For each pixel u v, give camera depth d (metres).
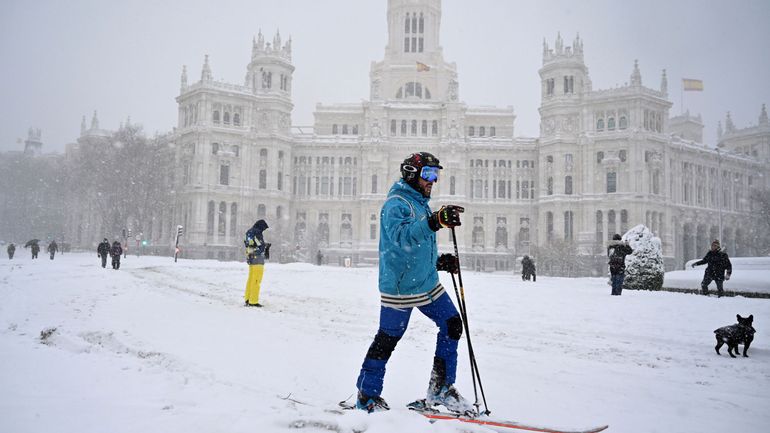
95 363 5.35
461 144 97.31
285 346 7.14
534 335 9.63
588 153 89.44
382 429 3.28
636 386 5.75
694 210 96.25
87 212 106.06
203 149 88.94
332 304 13.81
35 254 51.44
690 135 137.00
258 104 95.12
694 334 9.73
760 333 10.03
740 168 107.69
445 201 95.50
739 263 24.72
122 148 86.38
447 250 94.88
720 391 5.64
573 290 19.72
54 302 11.76
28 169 122.19
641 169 86.38
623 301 14.94
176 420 3.49
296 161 101.31
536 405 4.74
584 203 88.81
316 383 5.12
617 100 88.62
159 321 9.11
